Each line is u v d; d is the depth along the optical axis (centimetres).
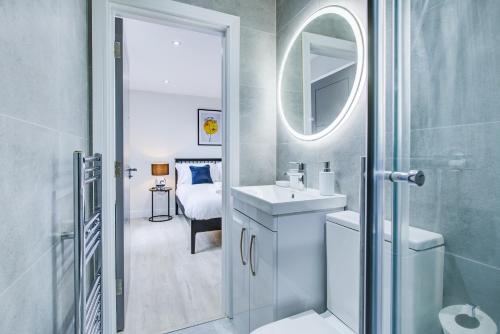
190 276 242
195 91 480
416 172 62
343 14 143
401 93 61
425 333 65
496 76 66
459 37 69
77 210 81
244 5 186
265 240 125
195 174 455
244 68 186
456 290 71
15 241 55
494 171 65
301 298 125
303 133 172
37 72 68
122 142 167
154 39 281
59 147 87
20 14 58
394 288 58
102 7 144
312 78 165
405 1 63
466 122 68
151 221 441
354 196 134
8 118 53
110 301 152
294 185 167
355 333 110
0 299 49
